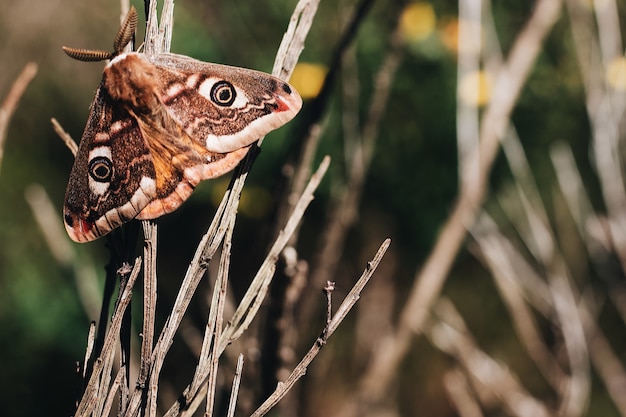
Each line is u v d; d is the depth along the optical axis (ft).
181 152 0.94
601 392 2.35
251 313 0.92
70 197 0.95
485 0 1.48
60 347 2.54
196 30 2.42
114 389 0.89
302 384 1.42
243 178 0.92
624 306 1.40
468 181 1.40
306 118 1.17
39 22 2.85
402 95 2.33
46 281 2.62
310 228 2.36
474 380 1.44
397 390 2.27
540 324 1.63
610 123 1.33
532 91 2.37
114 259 0.94
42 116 2.88
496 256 1.36
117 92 0.94
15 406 2.47
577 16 1.43
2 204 2.73
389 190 2.43
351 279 2.41
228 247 0.90
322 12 2.22
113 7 2.89
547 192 2.37
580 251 2.08
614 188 1.32
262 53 2.39
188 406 0.90
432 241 2.42
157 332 1.71
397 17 1.31
